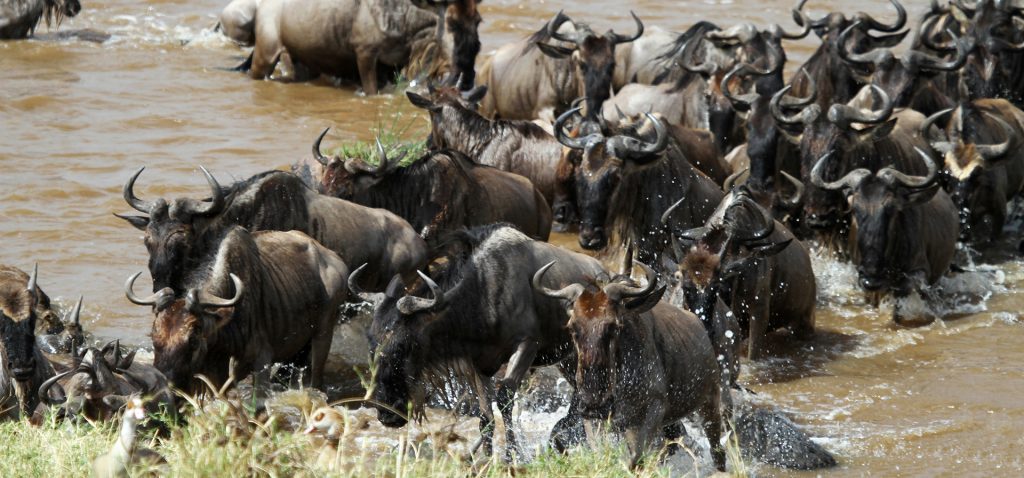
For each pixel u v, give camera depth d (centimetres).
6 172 6575
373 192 4928
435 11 8025
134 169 6700
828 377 4616
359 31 8412
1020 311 5306
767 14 10462
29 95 7969
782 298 4794
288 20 8569
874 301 5309
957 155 5859
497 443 3731
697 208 5062
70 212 6044
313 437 3434
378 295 3741
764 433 3941
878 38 7162
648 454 3484
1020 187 6369
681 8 10619
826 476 3803
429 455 3747
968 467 3894
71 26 9962
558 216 5706
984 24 7344
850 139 5416
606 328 3362
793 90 7044
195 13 10550
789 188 5816
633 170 4959
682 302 4009
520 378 3922
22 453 3123
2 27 9338
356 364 4616
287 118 7819
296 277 4225
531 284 3925
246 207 4428
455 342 3816
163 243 4044
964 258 5872
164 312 3775
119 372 3653
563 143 5125
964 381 4569
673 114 6712
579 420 3831
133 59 9075
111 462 2958
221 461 2916
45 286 5162
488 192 5122
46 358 3878
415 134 7425
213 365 3906
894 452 3988
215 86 8519
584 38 6800
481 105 7750
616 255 5091
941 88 6819
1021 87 7419
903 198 5100
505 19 10269
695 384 3675
